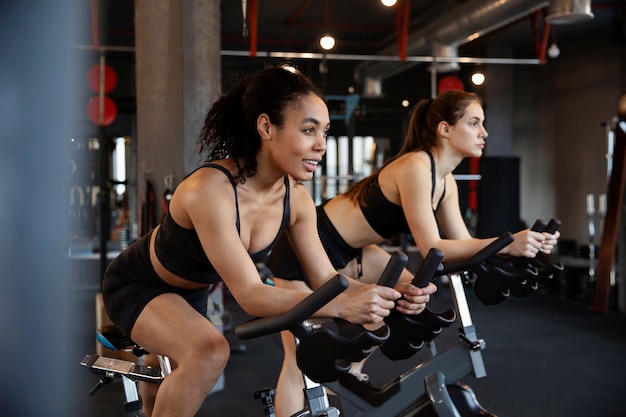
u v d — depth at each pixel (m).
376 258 3.19
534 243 2.44
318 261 2.07
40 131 0.57
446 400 2.34
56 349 0.57
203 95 4.72
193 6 4.70
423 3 9.26
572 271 8.60
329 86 11.30
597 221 10.33
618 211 7.53
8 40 0.56
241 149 1.83
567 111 11.04
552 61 11.37
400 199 2.91
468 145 2.84
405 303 1.86
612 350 5.64
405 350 1.97
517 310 7.65
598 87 10.32
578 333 6.37
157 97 4.78
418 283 1.84
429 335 1.93
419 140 2.95
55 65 0.57
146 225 4.80
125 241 9.65
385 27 10.59
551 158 11.46
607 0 8.48
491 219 9.96
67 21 0.58
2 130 0.56
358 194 3.04
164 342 1.99
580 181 10.76
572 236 10.97
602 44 10.24
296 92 1.72
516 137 12.41
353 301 1.61
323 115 1.74
